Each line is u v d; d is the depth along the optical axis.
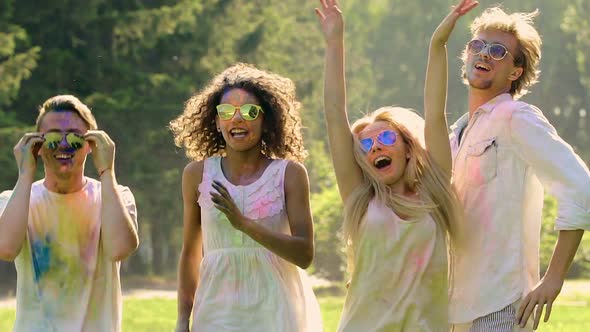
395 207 6.68
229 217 6.52
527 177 6.86
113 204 6.77
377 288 6.67
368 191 6.77
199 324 6.86
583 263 33.16
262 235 6.59
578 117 68.12
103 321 6.83
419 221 6.64
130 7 37.31
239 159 7.02
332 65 6.89
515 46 7.09
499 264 6.77
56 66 35.66
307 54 47.00
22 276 6.87
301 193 6.96
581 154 67.94
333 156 6.86
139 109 36.16
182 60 39.19
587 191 6.57
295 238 6.76
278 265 6.88
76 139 6.80
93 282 6.84
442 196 6.74
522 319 6.65
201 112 7.22
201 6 37.94
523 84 7.25
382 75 67.38
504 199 6.81
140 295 28.69
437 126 6.79
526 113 6.80
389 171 6.77
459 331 6.92
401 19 69.25
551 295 6.61
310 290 7.11
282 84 7.13
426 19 69.00
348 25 61.91
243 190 6.93
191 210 7.12
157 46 38.69
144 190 36.56
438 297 6.70
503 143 6.86
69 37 36.28
